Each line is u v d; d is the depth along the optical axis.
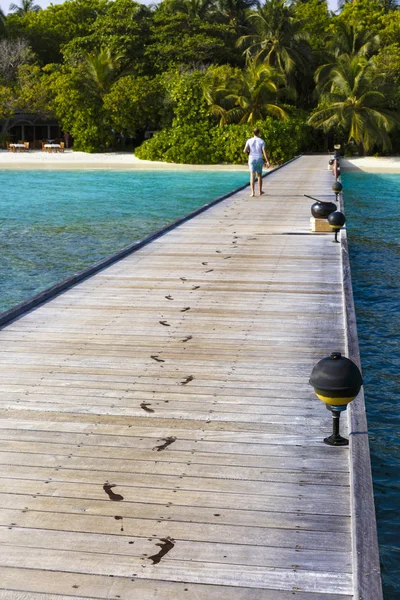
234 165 45.06
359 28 56.72
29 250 17.48
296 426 5.38
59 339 7.58
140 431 5.30
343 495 4.38
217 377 6.43
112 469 4.71
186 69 56.00
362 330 11.35
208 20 61.34
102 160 48.19
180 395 6.00
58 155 51.66
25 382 6.30
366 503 4.09
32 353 7.11
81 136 54.06
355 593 3.40
